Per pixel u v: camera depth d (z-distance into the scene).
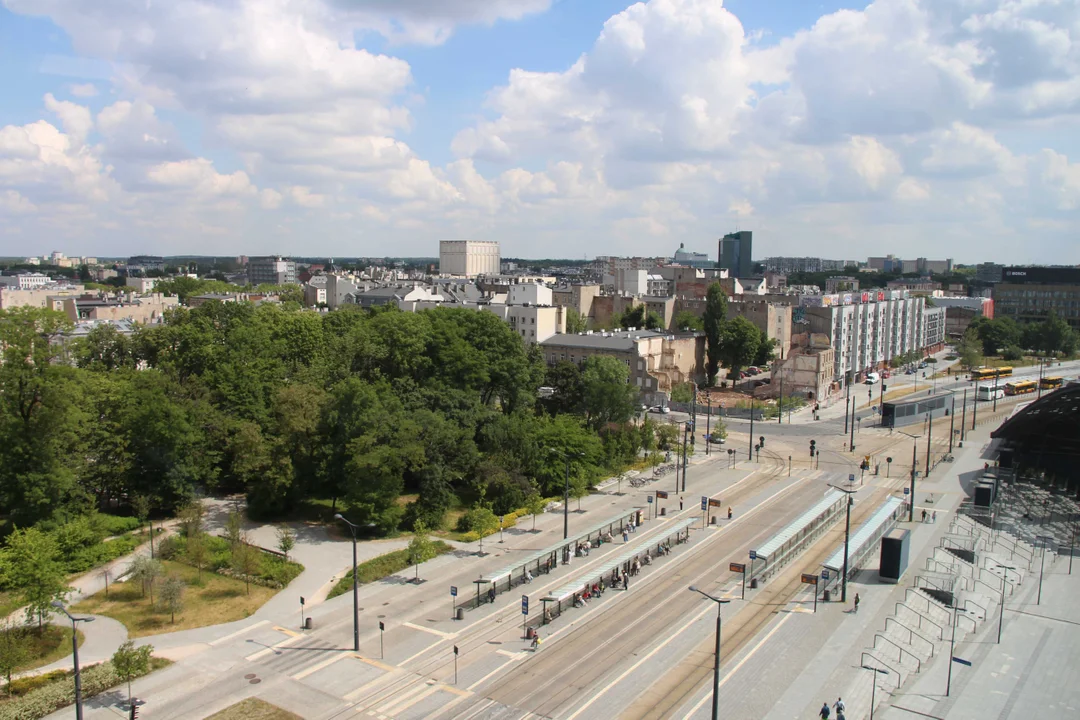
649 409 190.38
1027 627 76.44
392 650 69.44
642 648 70.06
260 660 67.62
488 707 60.03
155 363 157.88
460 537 99.69
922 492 124.50
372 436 101.62
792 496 121.12
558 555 91.94
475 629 73.75
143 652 62.94
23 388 92.75
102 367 147.75
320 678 64.50
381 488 100.19
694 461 145.12
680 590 83.62
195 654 68.75
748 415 191.50
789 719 58.72
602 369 158.38
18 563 70.19
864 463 138.62
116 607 78.62
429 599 80.62
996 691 63.69
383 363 136.50
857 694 62.50
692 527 104.88
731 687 63.28
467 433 113.94
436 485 104.81
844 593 80.31
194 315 176.62
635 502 116.94
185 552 92.19
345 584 83.25
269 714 59.06
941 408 194.12
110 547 91.69
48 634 71.62
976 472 138.38
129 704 60.38
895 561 85.56
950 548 94.19
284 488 106.38
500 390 146.00
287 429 107.38
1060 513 116.19
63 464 96.88
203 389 124.88
